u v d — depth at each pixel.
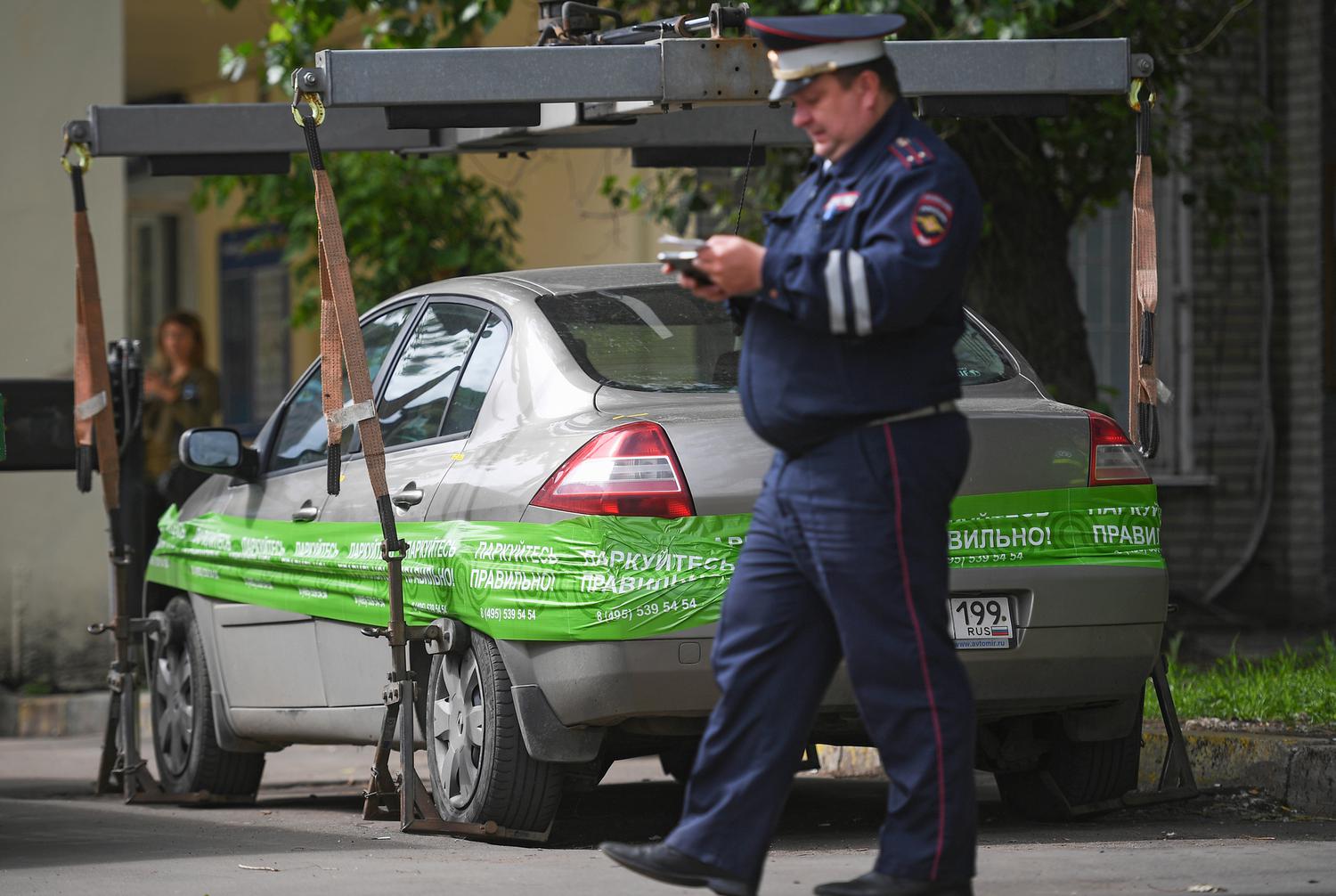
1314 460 42.34
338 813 21.08
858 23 11.36
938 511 11.41
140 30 47.25
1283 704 21.72
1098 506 16.56
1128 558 16.62
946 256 10.95
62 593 34.12
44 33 34.06
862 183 11.26
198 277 59.12
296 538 20.05
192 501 23.22
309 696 20.09
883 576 11.25
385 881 14.44
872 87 11.31
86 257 22.58
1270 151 41.84
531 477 16.41
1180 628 40.53
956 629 16.00
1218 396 42.50
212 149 22.12
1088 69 18.81
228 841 17.72
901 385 11.25
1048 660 16.25
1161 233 42.44
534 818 16.77
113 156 21.95
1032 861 14.73
